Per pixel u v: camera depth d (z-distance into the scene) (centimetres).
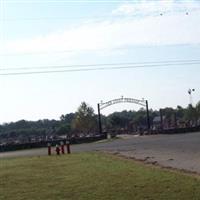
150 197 1453
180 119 14000
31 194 1691
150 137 7512
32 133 15075
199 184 1623
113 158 3147
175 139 5931
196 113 13138
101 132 9194
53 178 2125
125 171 2202
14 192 1764
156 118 15625
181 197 1416
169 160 2741
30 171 2533
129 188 1652
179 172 2030
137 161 2803
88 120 12219
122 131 11019
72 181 1964
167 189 1566
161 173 2019
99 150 4428
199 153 3156
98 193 1602
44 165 2892
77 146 6078
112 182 1834
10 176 2317
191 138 5944
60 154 4116
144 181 1791
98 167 2506
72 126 13500
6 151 6981
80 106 12362
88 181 1922
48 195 1642
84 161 3003
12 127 16600
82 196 1570
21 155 4709
